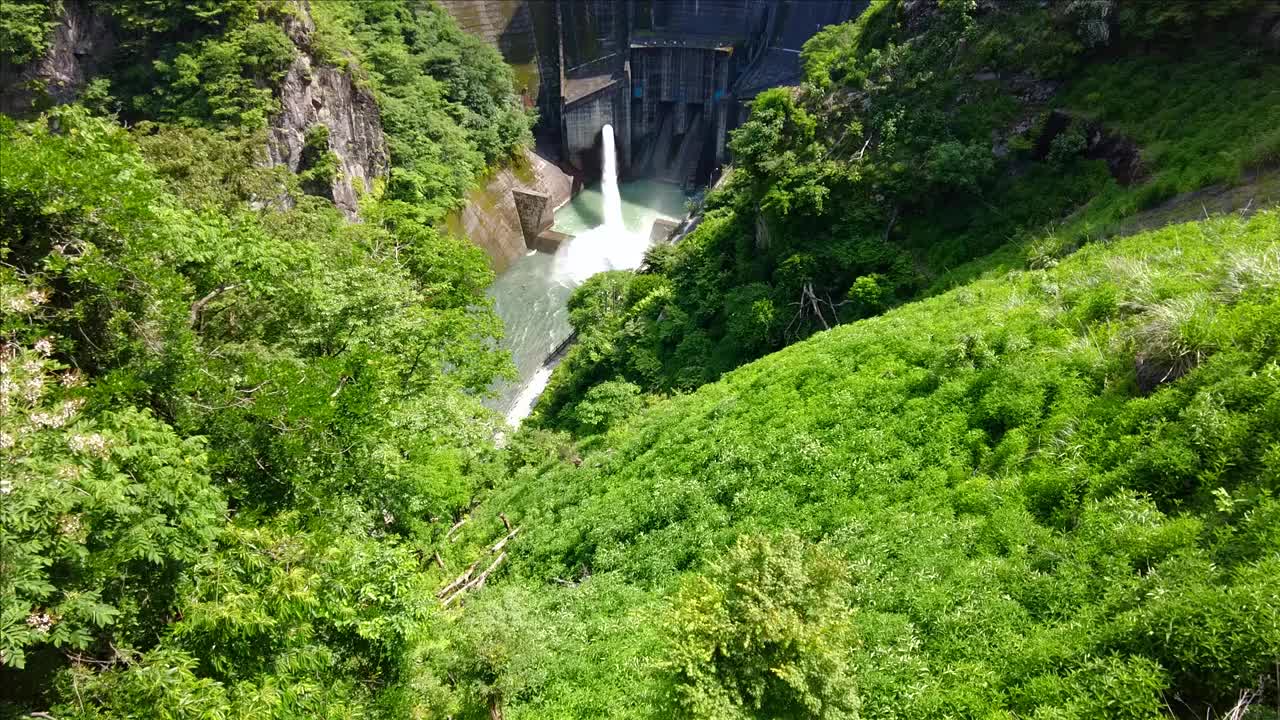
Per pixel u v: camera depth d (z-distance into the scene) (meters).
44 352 13.03
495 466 35.00
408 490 26.14
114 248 15.49
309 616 13.99
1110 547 13.55
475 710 17.98
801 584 12.52
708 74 85.38
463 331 32.03
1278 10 30.64
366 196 58.25
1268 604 10.44
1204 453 13.99
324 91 54.94
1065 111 35.81
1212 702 10.53
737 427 24.92
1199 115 30.52
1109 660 11.52
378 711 15.46
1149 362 16.81
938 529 16.48
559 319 64.75
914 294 33.97
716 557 19.61
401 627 15.13
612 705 16.58
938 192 37.12
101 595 11.94
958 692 12.49
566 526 25.39
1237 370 14.68
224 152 37.06
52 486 10.35
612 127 90.31
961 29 40.78
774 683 12.03
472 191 71.62
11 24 46.97
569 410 42.84
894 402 21.66
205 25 50.91
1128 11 34.75
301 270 24.17
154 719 11.09
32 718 11.00
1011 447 17.61
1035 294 23.75
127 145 18.02
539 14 89.06
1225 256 18.92
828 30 56.00
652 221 84.06
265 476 18.30
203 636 12.73
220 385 17.16
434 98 71.81
